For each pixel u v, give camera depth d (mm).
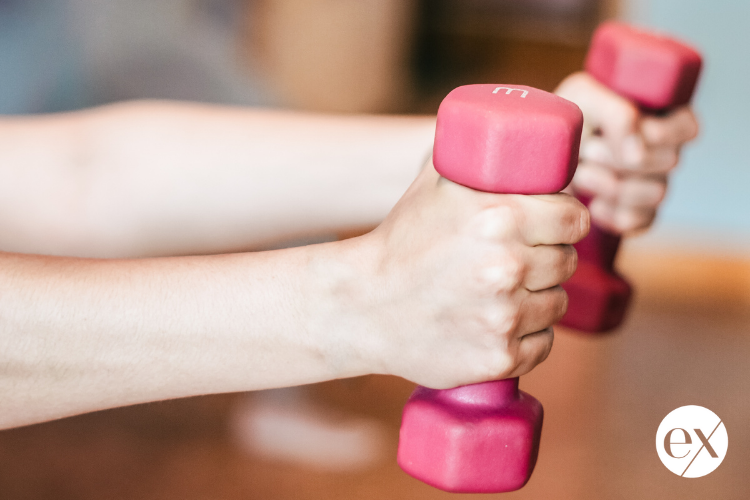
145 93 2092
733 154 2688
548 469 1567
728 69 2619
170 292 599
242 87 2322
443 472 626
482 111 542
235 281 604
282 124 1062
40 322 582
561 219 554
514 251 538
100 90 2049
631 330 2193
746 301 2410
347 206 1038
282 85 3291
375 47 3900
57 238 993
